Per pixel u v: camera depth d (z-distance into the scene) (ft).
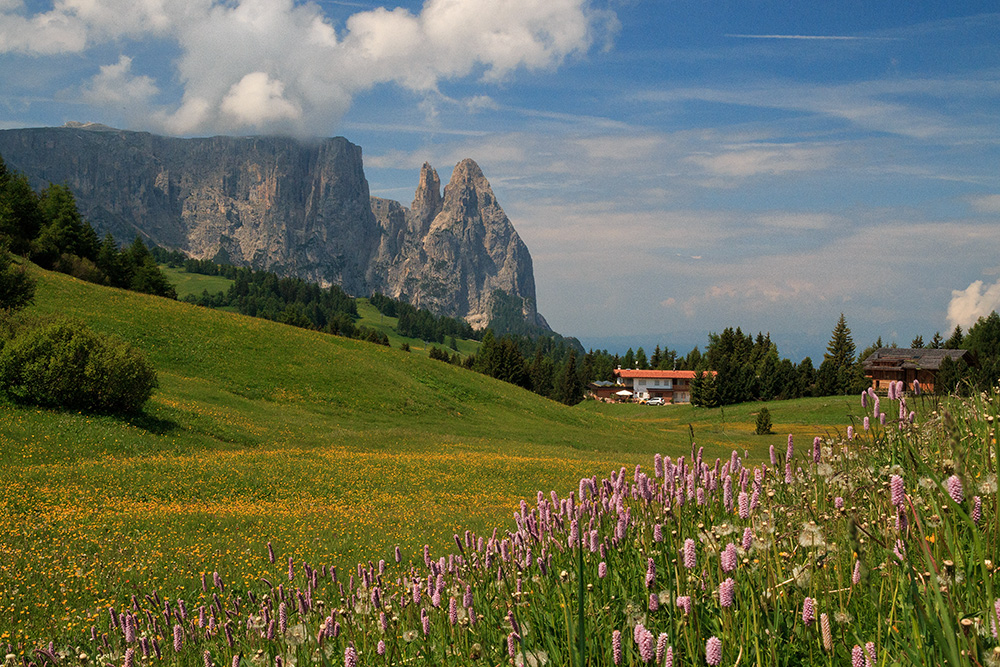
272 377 194.80
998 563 8.95
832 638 9.43
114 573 50.62
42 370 112.98
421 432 172.04
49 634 36.24
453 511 85.35
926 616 7.77
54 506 70.54
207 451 116.98
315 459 114.42
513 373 451.94
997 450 9.36
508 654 11.79
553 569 14.39
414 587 15.28
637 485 14.97
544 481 111.14
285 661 15.92
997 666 6.98
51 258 296.10
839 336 485.97
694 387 405.80
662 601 10.53
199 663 21.15
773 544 11.06
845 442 16.72
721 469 15.70
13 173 315.37
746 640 9.52
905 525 9.80
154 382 126.93
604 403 543.39
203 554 57.82
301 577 26.55
